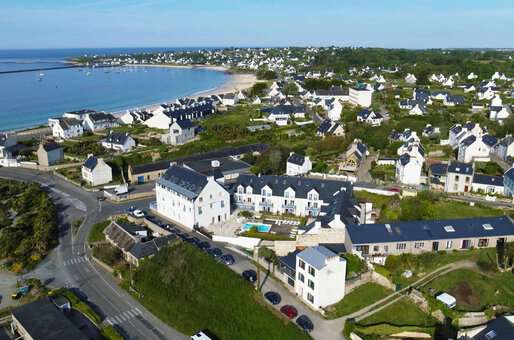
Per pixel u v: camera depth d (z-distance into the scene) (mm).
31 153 179125
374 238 87000
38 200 127312
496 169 132000
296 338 70312
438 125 193250
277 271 88062
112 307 80625
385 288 80375
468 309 73625
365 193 122062
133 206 125750
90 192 137375
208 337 70812
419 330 70438
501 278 80000
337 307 77375
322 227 94500
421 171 135125
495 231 90562
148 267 89312
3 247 99250
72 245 103312
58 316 72812
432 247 88750
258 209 118562
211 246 100000
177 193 111375
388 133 181375
